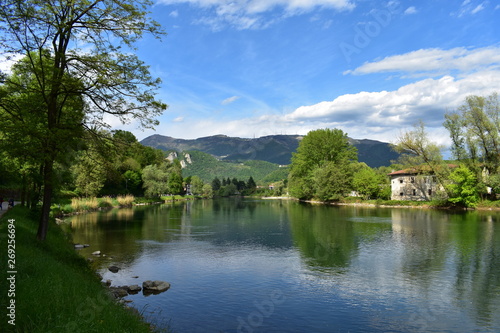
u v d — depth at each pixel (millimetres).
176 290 16922
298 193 101938
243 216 52875
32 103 14719
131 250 26156
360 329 12797
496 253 24281
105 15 15109
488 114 60188
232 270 20562
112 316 9984
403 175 81062
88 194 64312
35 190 25344
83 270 17219
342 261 22609
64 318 8539
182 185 133125
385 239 30469
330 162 87125
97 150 17359
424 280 18422
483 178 60688
